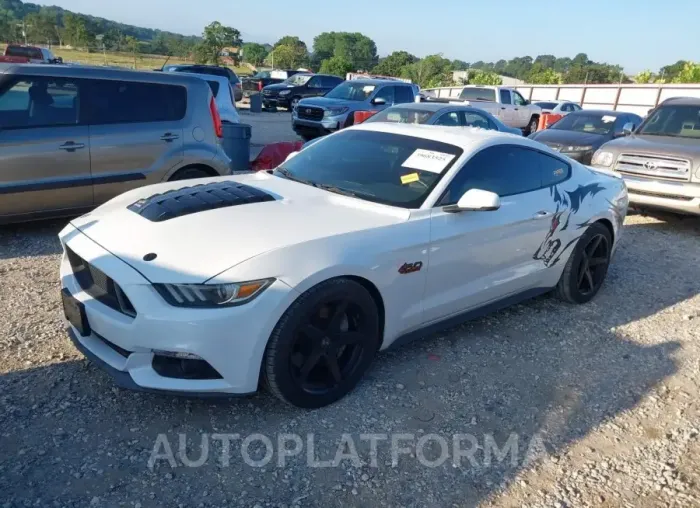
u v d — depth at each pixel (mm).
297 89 25438
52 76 5727
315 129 14453
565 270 4922
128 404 3230
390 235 3439
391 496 2721
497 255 4160
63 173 5812
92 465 2764
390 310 3523
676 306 5297
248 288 2869
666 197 8008
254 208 3496
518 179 4418
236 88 21359
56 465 2742
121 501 2568
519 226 4254
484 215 3998
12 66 5555
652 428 3385
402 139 4379
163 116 6422
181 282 2826
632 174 8336
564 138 12055
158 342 2834
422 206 3701
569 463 3035
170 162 6477
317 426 3168
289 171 4438
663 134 9102
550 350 4258
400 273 3498
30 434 2934
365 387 3572
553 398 3621
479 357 4066
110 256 3049
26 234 6102
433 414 3359
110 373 3008
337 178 4137
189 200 3537
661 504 2783
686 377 3994
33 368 3512
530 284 4617
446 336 4363
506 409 3467
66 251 3484
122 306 2943
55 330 3996
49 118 5719
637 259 6734
